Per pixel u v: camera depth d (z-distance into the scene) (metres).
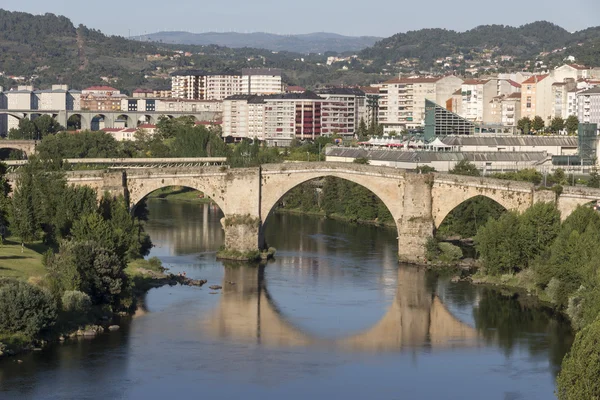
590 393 188.50
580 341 198.75
